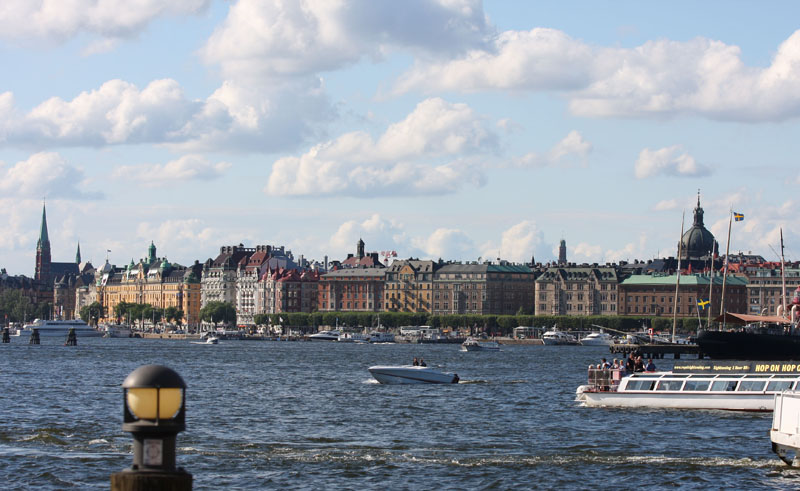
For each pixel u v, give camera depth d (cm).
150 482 3055
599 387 16862
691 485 9281
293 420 14588
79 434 12394
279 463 10275
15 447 11162
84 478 9369
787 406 10062
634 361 18225
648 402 15988
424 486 9162
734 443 11988
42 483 9119
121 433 12506
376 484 9225
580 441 12200
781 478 9619
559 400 17925
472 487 9144
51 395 18350
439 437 12662
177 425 3111
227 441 12094
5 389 19725
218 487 9025
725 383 15588
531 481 9431
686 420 14325
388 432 13188
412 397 18700
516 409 16188
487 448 11575
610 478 9600
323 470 9894
